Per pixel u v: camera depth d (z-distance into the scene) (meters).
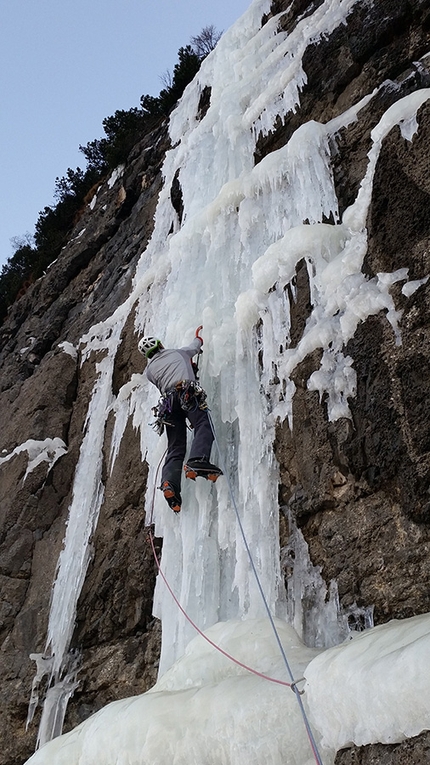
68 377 9.59
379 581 4.18
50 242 18.77
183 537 5.48
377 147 5.63
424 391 4.30
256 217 7.15
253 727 3.22
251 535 5.00
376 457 4.49
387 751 2.67
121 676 5.86
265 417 5.53
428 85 6.25
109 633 6.31
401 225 4.93
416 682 2.56
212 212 7.69
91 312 11.28
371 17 7.45
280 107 8.27
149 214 11.74
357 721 2.83
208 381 6.18
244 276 6.88
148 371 6.18
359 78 7.36
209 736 3.36
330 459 4.84
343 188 6.49
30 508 8.17
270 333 5.90
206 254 7.61
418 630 2.88
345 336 5.06
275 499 5.14
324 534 4.63
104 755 3.86
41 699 6.43
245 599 4.77
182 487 5.73
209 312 6.56
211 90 11.51
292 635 4.12
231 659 3.86
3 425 10.08
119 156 16.28
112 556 6.69
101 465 7.81
